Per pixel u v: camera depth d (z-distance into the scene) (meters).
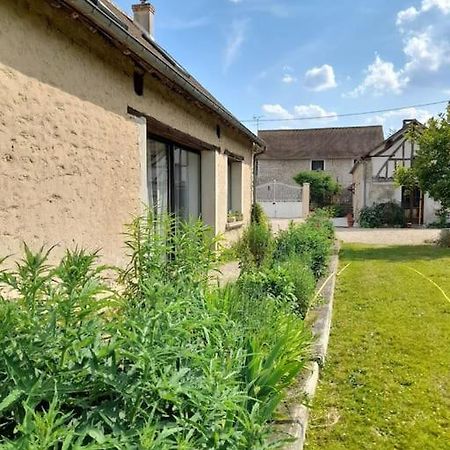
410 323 4.60
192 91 5.70
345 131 33.22
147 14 9.55
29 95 3.19
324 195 28.44
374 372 3.36
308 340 3.05
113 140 4.34
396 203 19.95
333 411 2.79
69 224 3.66
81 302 1.39
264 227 8.81
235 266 6.86
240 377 2.06
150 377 1.41
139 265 2.25
